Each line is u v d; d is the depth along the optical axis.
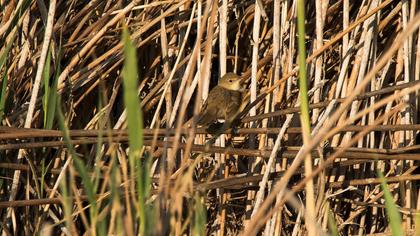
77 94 11.10
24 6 10.20
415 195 11.24
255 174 10.75
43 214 10.37
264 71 11.50
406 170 11.08
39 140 10.44
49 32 10.13
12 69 10.63
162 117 11.27
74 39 11.19
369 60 10.94
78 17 11.30
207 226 11.19
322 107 10.14
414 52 11.09
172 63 11.33
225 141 11.17
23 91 10.97
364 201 11.13
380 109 11.20
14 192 10.31
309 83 11.10
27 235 10.54
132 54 5.50
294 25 10.83
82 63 11.12
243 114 10.24
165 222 6.75
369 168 11.30
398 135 11.04
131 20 11.38
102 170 10.31
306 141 6.68
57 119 10.83
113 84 11.34
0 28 10.41
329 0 11.67
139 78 11.59
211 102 9.88
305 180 6.55
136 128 5.69
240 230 11.20
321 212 10.28
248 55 11.75
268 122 10.86
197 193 6.96
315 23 11.59
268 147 10.70
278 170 10.76
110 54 10.91
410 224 10.83
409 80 10.88
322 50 9.82
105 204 9.78
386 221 11.23
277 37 10.77
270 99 10.84
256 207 9.88
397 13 11.48
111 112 11.41
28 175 10.24
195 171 10.95
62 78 10.73
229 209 11.16
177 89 11.23
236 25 11.66
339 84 10.65
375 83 10.99
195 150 9.64
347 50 10.77
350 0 11.69
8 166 10.08
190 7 11.68
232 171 11.35
